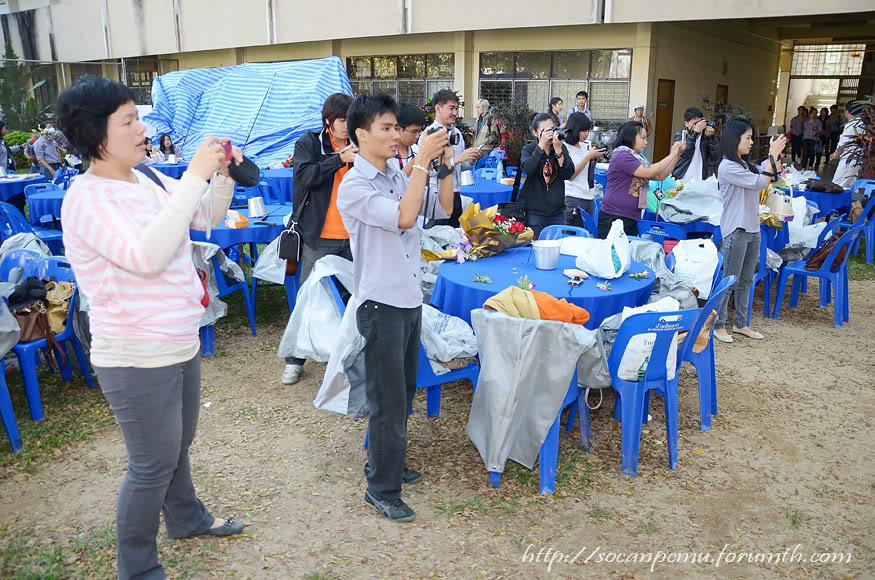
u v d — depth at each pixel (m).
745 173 4.59
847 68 20.16
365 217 2.44
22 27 24.80
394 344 2.57
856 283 6.65
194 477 3.17
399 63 16.16
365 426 3.68
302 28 16.17
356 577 2.51
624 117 13.60
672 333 3.12
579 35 13.70
